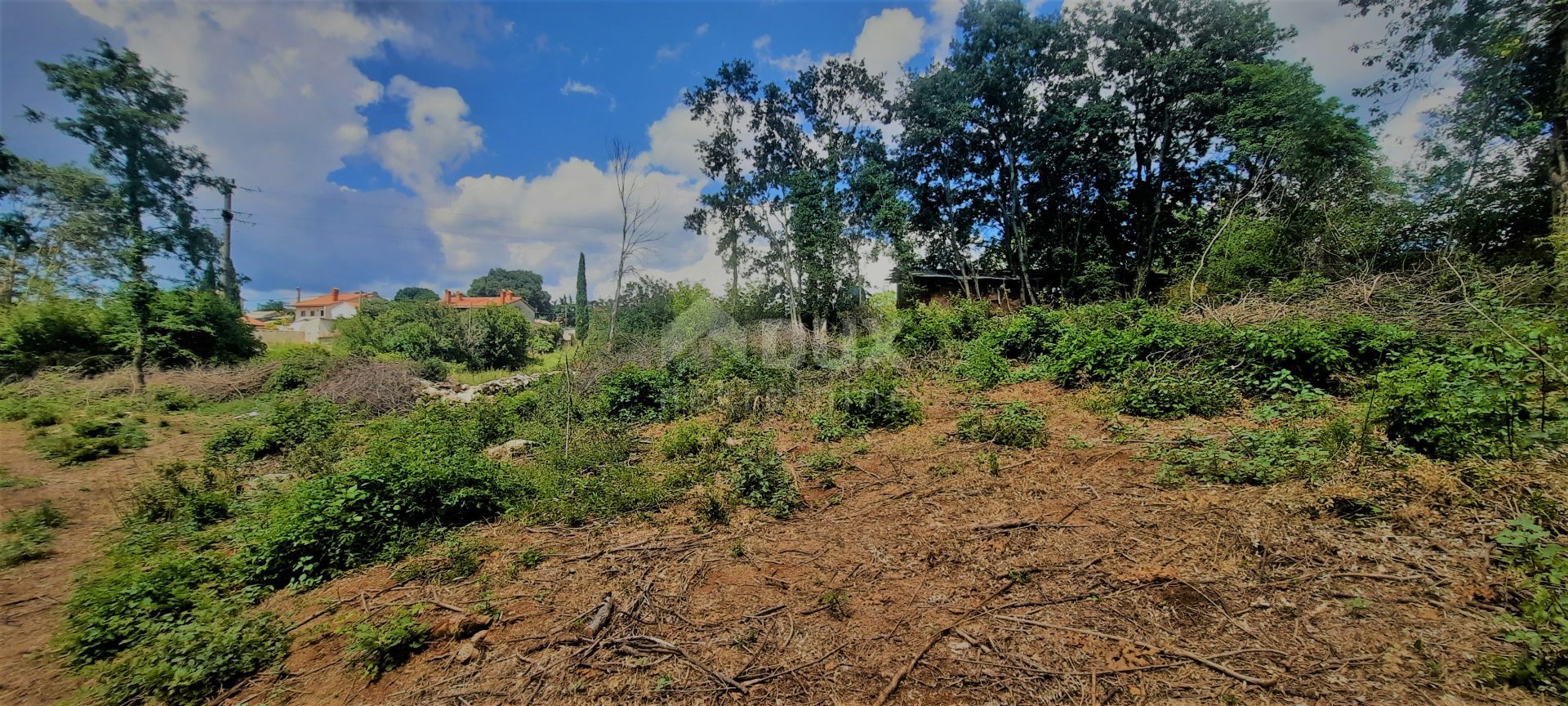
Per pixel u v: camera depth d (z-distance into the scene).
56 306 14.55
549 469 6.47
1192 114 18.62
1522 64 10.50
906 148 21.73
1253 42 17.53
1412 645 2.36
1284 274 12.15
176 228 23.97
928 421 7.61
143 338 13.74
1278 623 2.62
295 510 4.39
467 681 2.79
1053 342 10.82
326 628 3.33
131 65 22.08
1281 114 14.52
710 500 4.78
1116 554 3.43
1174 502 4.05
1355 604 2.65
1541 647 2.17
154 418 10.91
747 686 2.59
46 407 10.41
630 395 9.80
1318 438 4.67
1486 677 2.11
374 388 13.21
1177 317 9.65
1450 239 10.66
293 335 30.62
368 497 4.59
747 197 23.03
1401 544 3.05
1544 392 3.81
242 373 14.27
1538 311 5.98
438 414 9.53
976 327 13.54
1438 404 3.86
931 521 4.25
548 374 13.84
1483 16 11.02
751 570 3.75
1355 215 11.70
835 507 4.77
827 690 2.53
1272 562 3.09
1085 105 19.12
